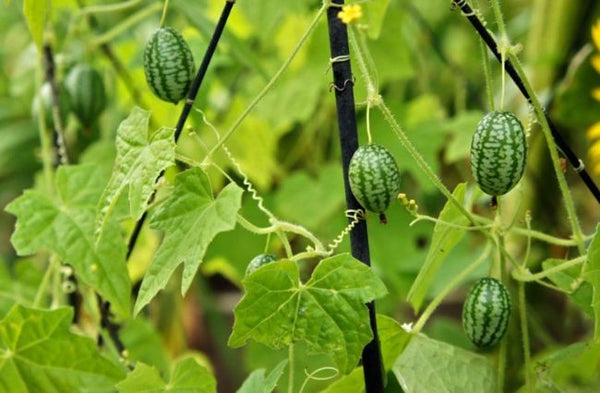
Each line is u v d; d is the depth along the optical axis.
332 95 1.07
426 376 0.80
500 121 0.73
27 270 0.93
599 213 1.17
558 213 1.01
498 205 0.79
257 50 1.08
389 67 1.06
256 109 1.08
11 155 1.27
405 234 1.05
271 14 1.04
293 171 1.12
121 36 1.11
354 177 0.73
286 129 1.09
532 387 0.81
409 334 0.79
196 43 0.90
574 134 1.08
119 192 0.77
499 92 1.08
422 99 1.09
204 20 0.93
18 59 1.24
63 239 0.82
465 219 0.81
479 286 0.77
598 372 0.95
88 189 0.83
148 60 0.78
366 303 0.76
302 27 1.07
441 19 1.21
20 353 0.82
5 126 1.25
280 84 1.07
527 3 1.15
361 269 0.74
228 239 1.06
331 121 1.10
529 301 1.08
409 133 1.05
